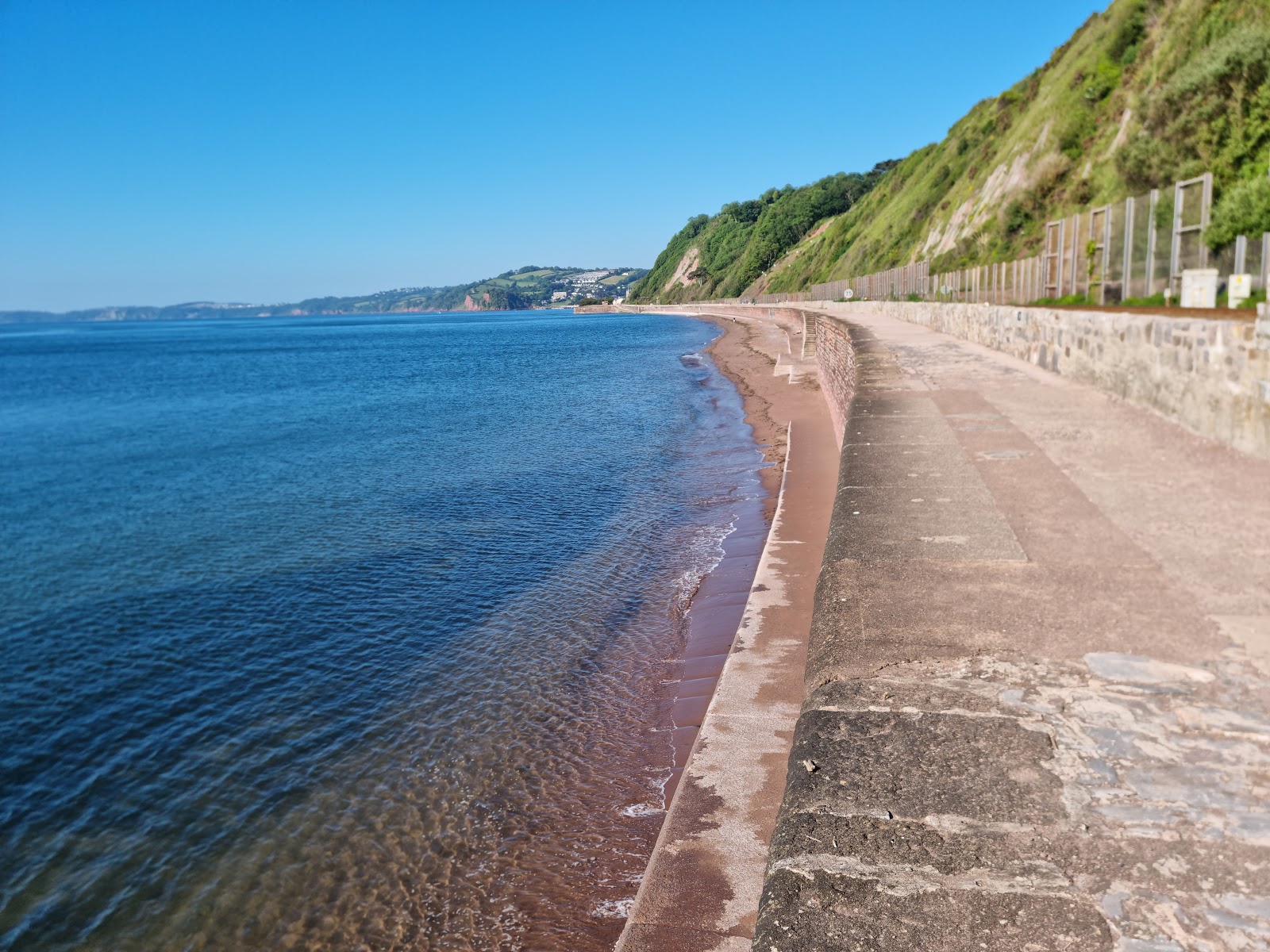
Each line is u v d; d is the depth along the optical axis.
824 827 2.15
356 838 5.56
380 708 7.27
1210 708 2.64
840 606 3.61
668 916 3.11
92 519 15.52
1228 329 6.57
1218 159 15.95
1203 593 3.59
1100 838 2.05
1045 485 5.57
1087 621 3.34
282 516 14.57
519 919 4.71
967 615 3.45
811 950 1.77
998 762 2.39
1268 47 15.30
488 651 8.23
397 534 12.72
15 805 6.21
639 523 12.23
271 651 8.70
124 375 58.19
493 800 5.81
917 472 6.03
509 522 12.96
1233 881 1.89
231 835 5.70
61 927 4.97
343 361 64.56
